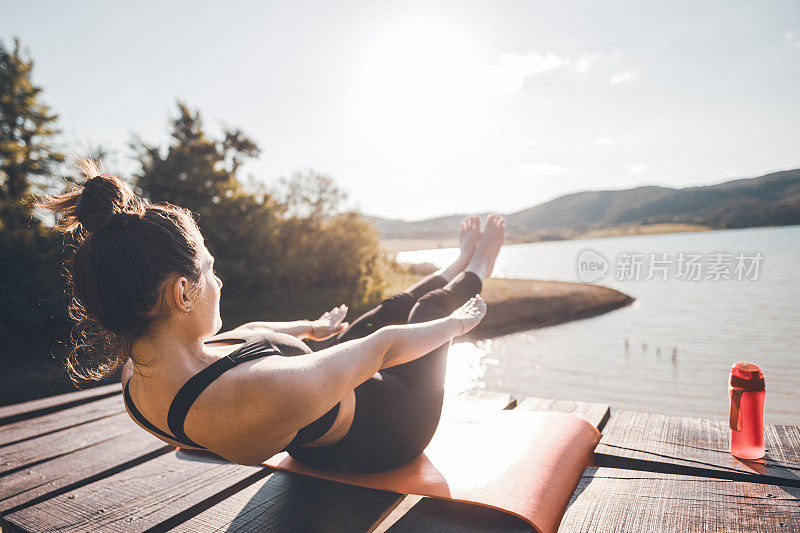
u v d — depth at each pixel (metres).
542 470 1.40
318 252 19.55
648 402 12.59
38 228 11.16
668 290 41.28
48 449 1.87
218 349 1.07
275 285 16.39
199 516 1.32
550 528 1.18
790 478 1.43
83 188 0.87
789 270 39.81
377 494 1.34
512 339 23.28
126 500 1.43
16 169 14.31
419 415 1.41
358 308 17.30
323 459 1.43
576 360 18.44
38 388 9.46
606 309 31.86
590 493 1.42
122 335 0.88
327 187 19.70
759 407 1.57
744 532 1.18
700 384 13.88
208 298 0.95
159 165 14.13
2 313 10.69
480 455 1.52
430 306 1.59
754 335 19.16
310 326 1.65
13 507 1.42
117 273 0.83
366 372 1.08
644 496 1.38
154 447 1.86
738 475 1.48
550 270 66.19
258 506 1.34
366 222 20.89
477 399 2.28
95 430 2.08
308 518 1.25
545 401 2.37
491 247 1.97
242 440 0.97
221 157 15.99
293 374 0.93
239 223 15.55
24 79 15.72
